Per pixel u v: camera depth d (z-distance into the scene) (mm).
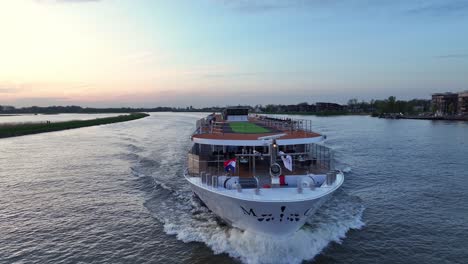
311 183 16844
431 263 16594
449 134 81062
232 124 33906
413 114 194125
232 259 16594
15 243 18875
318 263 16312
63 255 17484
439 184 31359
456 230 20484
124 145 60094
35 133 89625
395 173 36062
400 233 19984
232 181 17672
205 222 21281
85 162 42969
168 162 41469
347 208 24234
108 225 21297
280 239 17219
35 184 31578
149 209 24094
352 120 159500
